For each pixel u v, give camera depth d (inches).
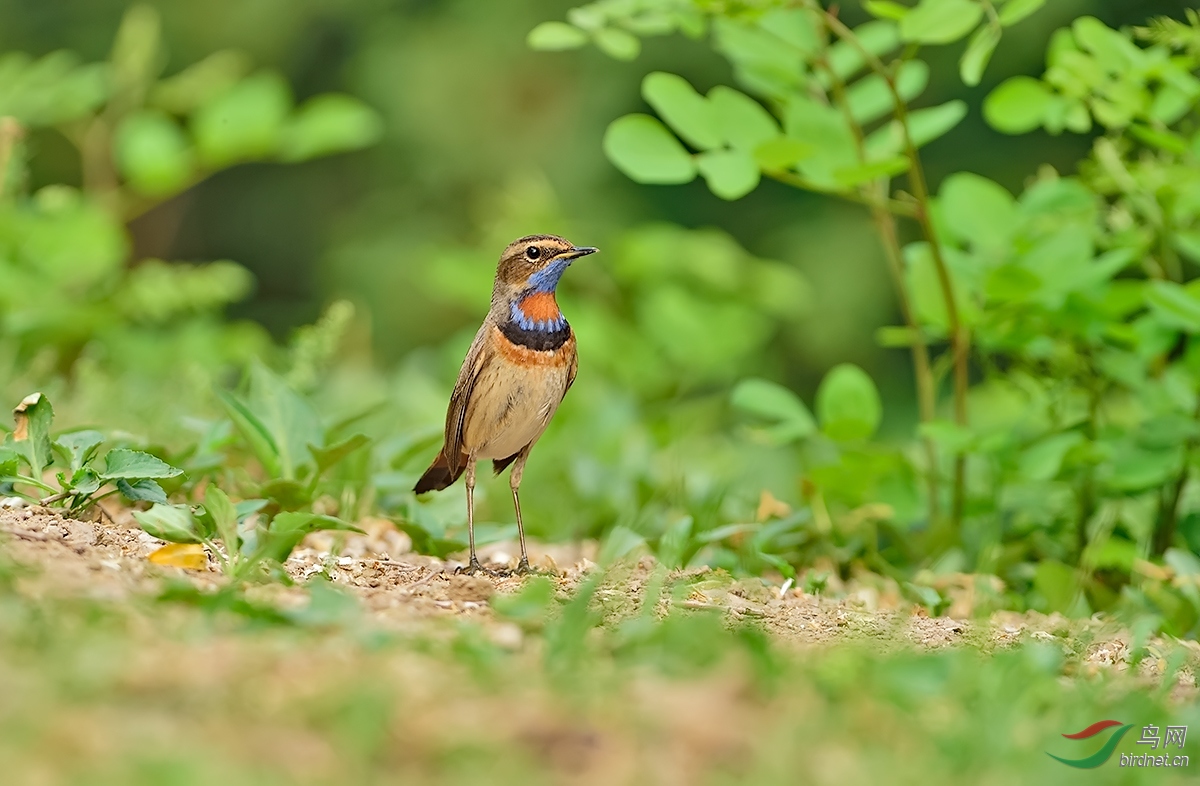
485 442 413.4
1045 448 447.2
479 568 390.0
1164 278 478.3
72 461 356.5
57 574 283.4
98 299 678.5
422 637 275.1
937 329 492.1
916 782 230.1
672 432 650.8
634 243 815.1
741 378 880.3
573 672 262.4
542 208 830.5
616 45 464.4
